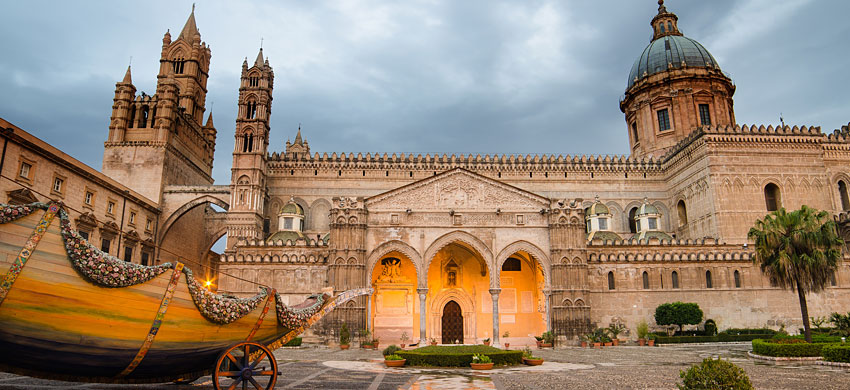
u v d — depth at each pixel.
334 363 35.03
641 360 36.66
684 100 80.56
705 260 57.69
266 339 20.45
